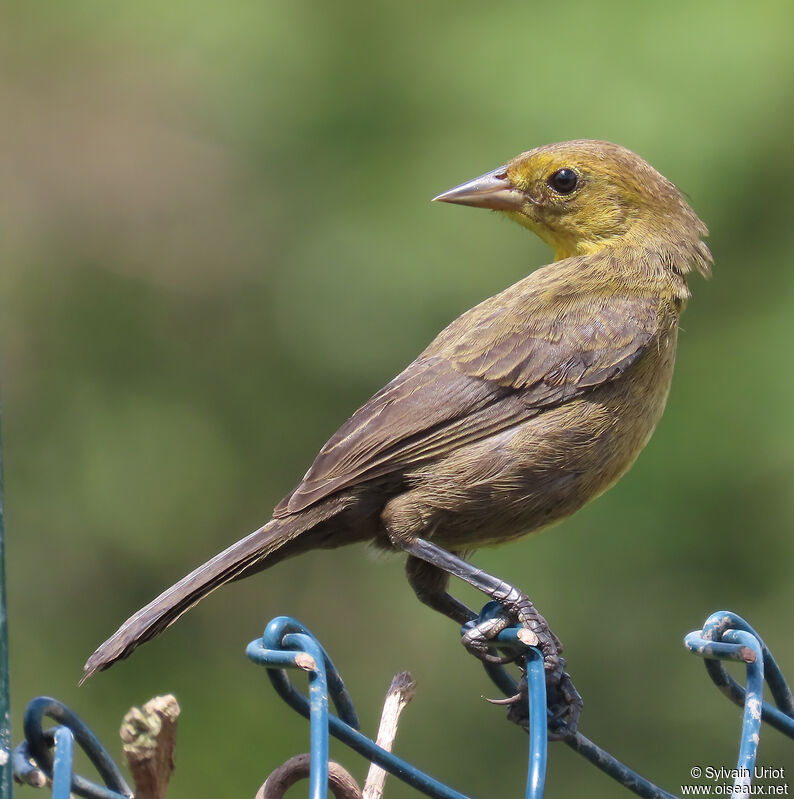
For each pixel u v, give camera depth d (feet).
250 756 43.91
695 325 42.29
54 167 53.57
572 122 41.75
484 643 20.39
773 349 40.88
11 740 17.93
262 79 47.16
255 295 49.47
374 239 44.29
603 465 24.27
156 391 49.75
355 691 47.47
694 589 41.55
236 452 48.73
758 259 41.96
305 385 48.06
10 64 54.03
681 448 40.81
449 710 46.34
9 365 49.98
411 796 44.62
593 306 24.98
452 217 43.60
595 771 43.29
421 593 24.11
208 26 48.06
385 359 45.09
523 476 23.62
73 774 16.48
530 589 42.11
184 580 22.06
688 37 41.52
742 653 18.76
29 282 51.52
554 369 24.06
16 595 46.73
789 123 41.11
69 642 46.62
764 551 40.73
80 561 47.67
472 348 24.32
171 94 53.11
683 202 27.76
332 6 46.70
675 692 42.45
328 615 49.47
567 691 21.56
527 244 43.45
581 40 42.50
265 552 22.70
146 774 16.22
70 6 52.49
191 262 50.72
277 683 17.51
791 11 41.68
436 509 23.43
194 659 47.37
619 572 41.68
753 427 40.50
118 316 50.83
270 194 47.44
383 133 45.24
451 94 44.21
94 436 49.06
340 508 23.32
